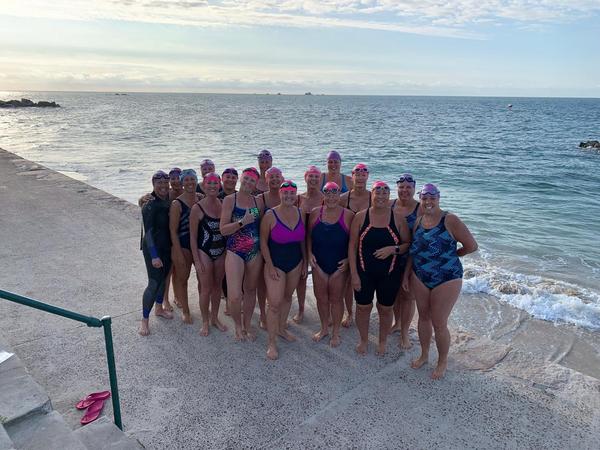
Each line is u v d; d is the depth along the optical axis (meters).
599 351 5.69
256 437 3.22
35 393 3.11
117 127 45.00
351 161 26.48
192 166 21.17
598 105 188.88
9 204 9.75
